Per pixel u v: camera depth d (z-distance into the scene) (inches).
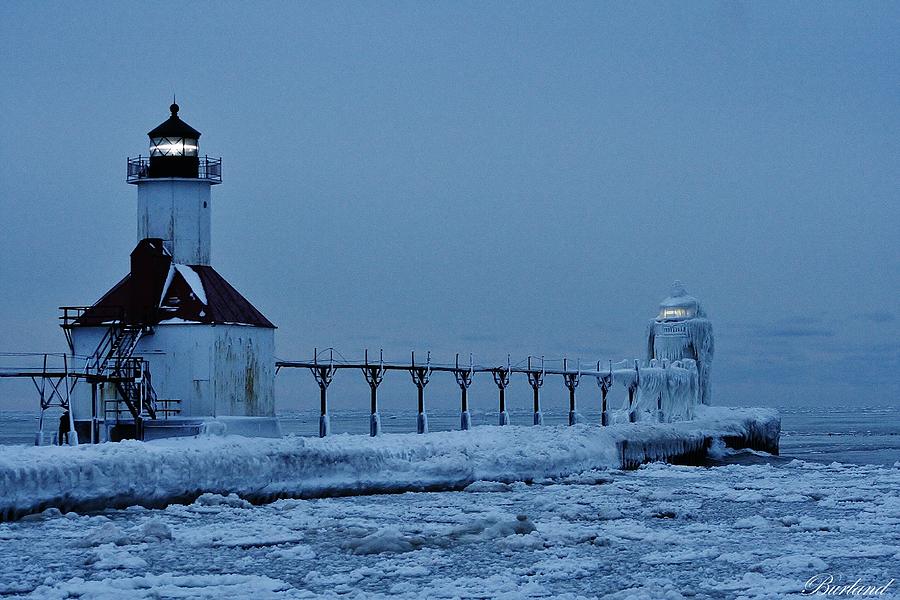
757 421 6392.7
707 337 6619.1
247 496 3412.9
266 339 4384.8
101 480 3070.9
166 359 4116.6
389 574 2326.5
